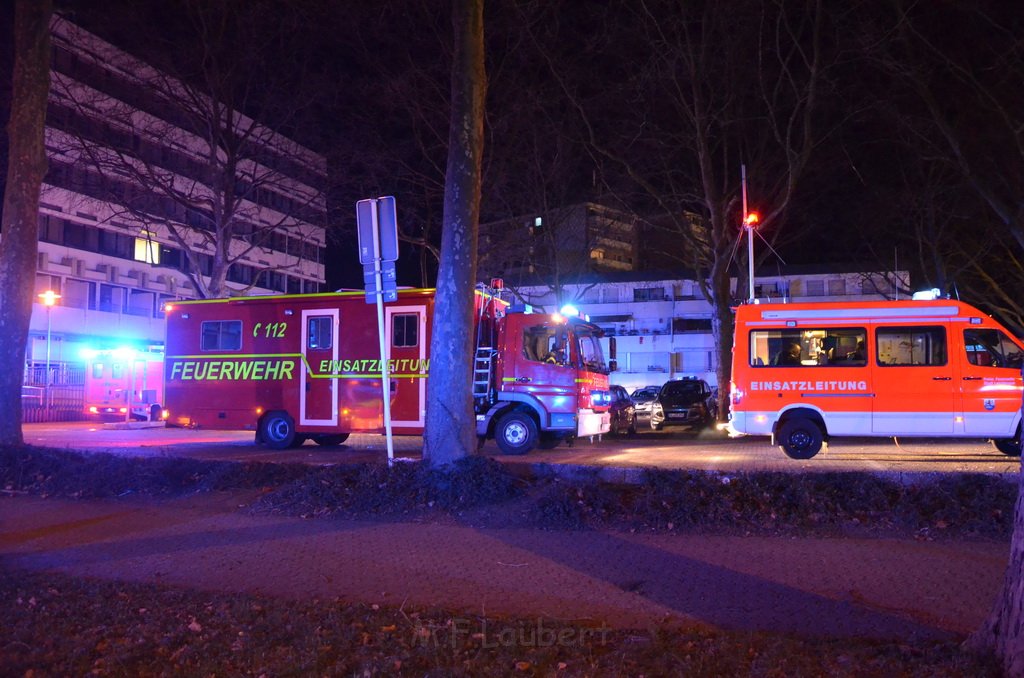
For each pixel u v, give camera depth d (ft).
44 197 147.02
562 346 52.26
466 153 36.45
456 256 36.29
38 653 16.58
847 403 47.19
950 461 44.32
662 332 220.84
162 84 91.40
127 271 173.27
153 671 15.72
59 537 30.53
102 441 64.18
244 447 58.34
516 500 32.76
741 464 42.55
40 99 46.09
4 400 45.21
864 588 22.08
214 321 59.26
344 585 23.26
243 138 90.33
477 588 22.76
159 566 25.70
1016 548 14.58
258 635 17.74
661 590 22.22
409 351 53.93
